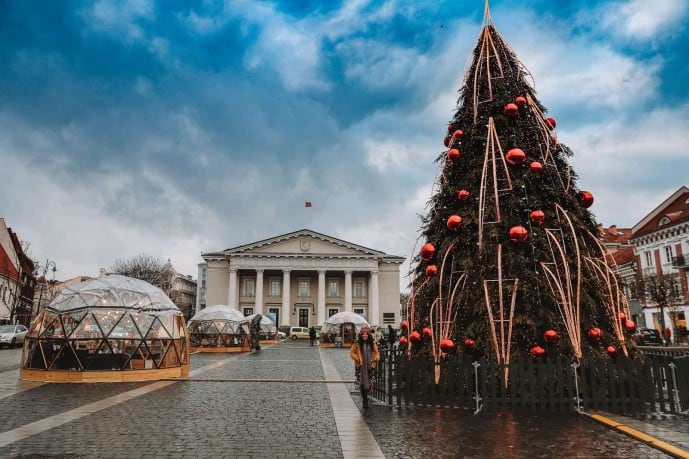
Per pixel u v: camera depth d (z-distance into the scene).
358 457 6.02
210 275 69.81
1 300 51.00
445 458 5.96
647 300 41.97
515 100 10.54
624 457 5.98
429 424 7.87
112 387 12.73
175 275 104.75
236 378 14.83
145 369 14.53
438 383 9.49
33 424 7.91
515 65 11.17
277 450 6.34
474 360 9.43
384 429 7.54
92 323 15.18
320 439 6.93
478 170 10.27
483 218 9.74
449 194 10.59
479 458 5.96
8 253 55.38
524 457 6.00
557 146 10.59
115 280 16.25
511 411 8.75
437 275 10.29
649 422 7.73
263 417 8.55
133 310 15.35
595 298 9.57
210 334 32.44
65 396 11.07
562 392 8.66
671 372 8.59
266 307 69.81
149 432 7.34
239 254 67.44
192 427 7.71
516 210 9.66
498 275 9.23
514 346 9.13
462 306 9.73
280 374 16.30
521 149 10.15
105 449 6.34
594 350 9.06
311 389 12.33
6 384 13.32
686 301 40.31
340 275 71.38
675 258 41.16
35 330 14.88
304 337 59.03
